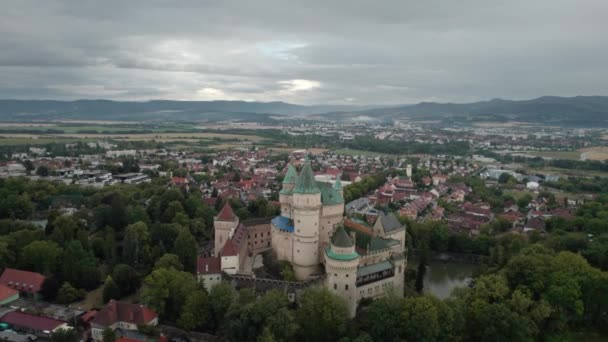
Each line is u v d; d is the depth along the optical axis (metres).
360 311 188.62
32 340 158.62
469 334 175.62
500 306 170.62
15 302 187.88
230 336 158.12
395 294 180.12
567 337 183.50
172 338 169.25
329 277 184.88
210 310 173.38
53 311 180.12
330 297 165.50
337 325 163.25
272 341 143.38
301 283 189.00
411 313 163.75
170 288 180.50
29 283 195.12
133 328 167.62
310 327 162.25
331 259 182.50
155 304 175.88
